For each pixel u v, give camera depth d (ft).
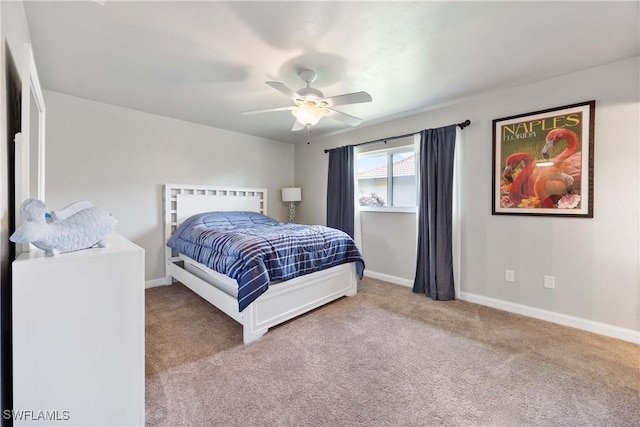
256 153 15.23
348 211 13.39
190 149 12.69
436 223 10.37
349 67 7.45
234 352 6.59
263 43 6.34
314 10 5.24
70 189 9.73
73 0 4.89
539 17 5.43
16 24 4.33
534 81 8.35
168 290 11.19
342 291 10.09
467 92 9.14
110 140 10.52
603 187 7.40
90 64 7.33
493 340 7.16
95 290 3.62
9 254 3.88
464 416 4.66
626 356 6.39
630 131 7.02
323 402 4.97
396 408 4.83
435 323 8.18
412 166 11.83
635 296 7.06
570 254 7.96
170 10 5.21
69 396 3.51
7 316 3.61
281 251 7.98
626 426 4.44
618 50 6.64
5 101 3.67
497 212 9.26
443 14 5.35
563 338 7.25
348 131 13.94
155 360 6.24
